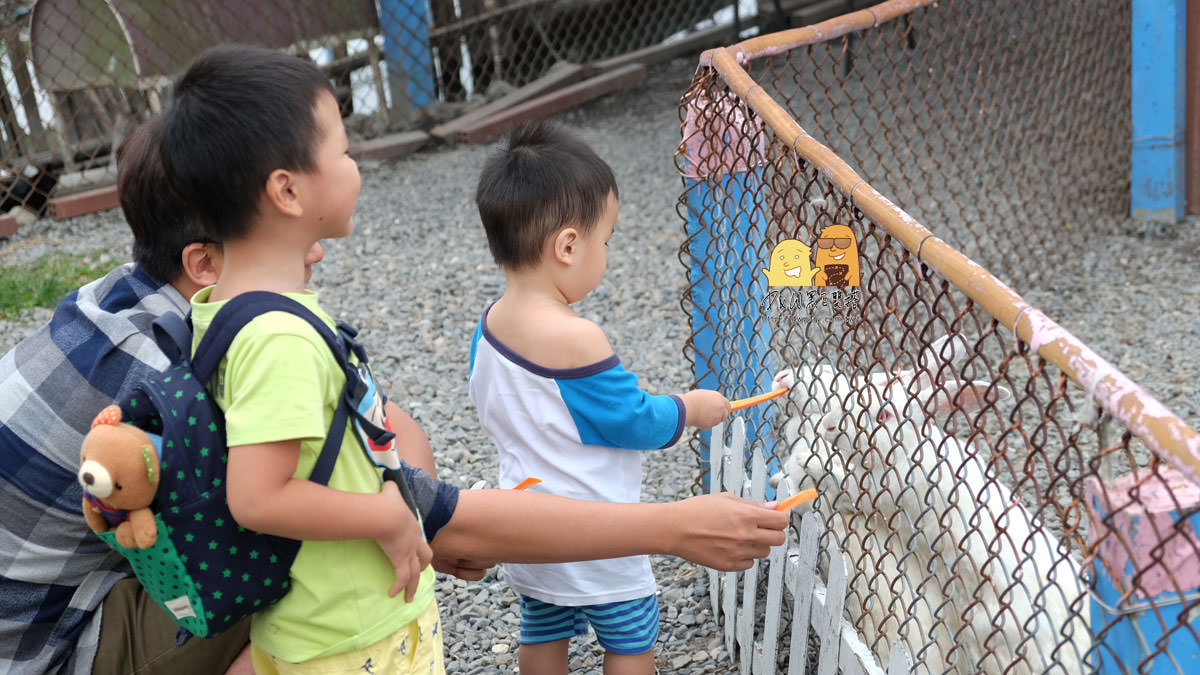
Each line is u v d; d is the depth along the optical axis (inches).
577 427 88.9
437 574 135.0
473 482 156.4
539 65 392.5
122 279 83.7
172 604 67.2
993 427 156.9
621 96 375.6
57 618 82.8
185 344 67.5
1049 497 59.9
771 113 95.9
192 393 64.2
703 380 121.0
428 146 346.0
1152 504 53.6
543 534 76.8
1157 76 223.3
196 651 83.4
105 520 66.1
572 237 88.0
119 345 79.0
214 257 76.4
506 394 90.6
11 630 81.1
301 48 327.9
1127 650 55.9
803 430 106.9
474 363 94.6
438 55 368.5
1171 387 167.2
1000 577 85.1
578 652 117.0
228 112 62.7
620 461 91.4
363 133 347.6
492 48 373.4
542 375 88.1
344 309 227.0
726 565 78.8
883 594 96.5
